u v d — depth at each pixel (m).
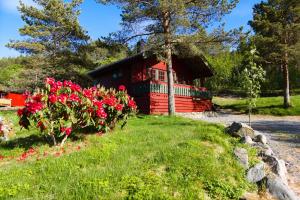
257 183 8.21
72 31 33.47
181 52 23.80
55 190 7.01
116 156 9.22
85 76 35.22
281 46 32.38
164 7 19.81
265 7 33.56
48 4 33.31
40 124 10.55
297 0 32.25
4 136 13.46
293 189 8.50
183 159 8.57
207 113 30.12
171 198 6.80
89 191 6.87
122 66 29.11
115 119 13.18
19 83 33.69
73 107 11.19
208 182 7.73
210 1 20.75
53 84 11.25
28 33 32.44
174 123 16.64
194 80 35.25
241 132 11.96
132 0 21.20
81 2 33.94
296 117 28.56
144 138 11.57
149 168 8.26
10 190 7.09
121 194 6.94
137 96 26.52
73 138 11.81
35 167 8.60
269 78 52.78
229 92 54.72
